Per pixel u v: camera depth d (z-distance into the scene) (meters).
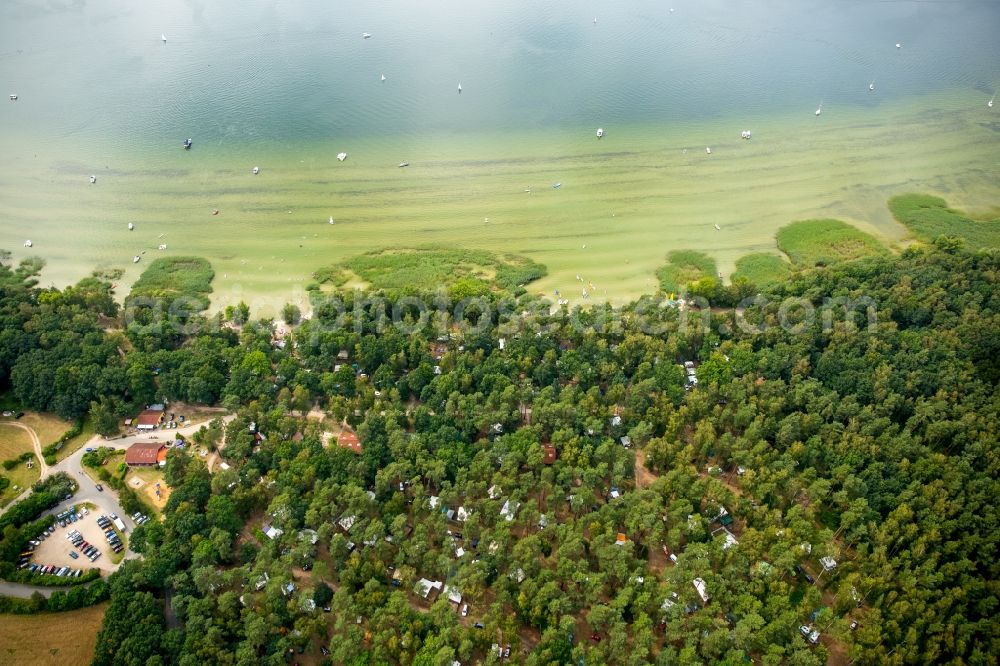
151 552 144.50
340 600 135.75
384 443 170.25
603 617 133.75
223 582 139.88
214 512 151.38
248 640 129.38
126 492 162.75
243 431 173.50
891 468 165.00
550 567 148.62
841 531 158.88
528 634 139.62
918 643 135.00
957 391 181.25
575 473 162.38
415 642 129.88
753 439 173.12
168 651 129.62
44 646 137.38
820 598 140.88
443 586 146.12
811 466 168.00
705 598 143.38
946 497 155.62
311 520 150.25
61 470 172.12
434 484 165.00
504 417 176.50
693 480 163.50
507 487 159.38
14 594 145.12
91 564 151.50
